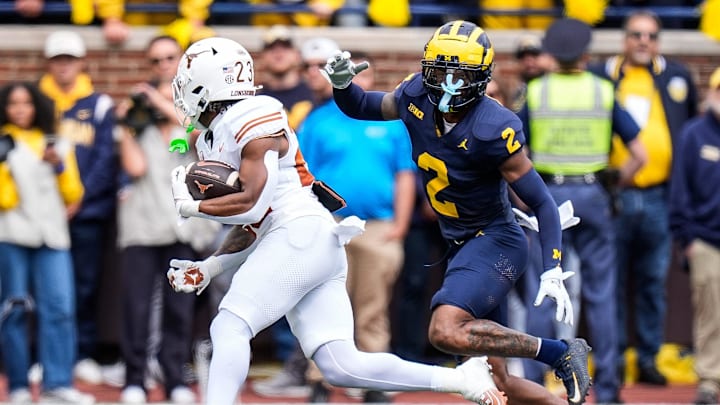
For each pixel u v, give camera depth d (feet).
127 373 102.01
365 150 103.65
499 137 68.64
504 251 71.82
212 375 68.54
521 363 98.07
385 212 104.27
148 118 103.40
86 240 110.52
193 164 69.21
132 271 102.53
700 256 102.63
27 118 101.04
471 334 69.87
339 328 70.79
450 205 72.18
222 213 67.97
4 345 100.48
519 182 69.26
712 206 102.42
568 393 70.23
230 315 69.05
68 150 101.91
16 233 99.50
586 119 98.84
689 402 104.88
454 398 108.58
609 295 99.81
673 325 119.03
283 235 69.82
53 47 109.91
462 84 68.23
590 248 99.45
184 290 71.51
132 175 102.73
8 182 99.76
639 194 109.50
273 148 68.54
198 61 69.00
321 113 104.94
